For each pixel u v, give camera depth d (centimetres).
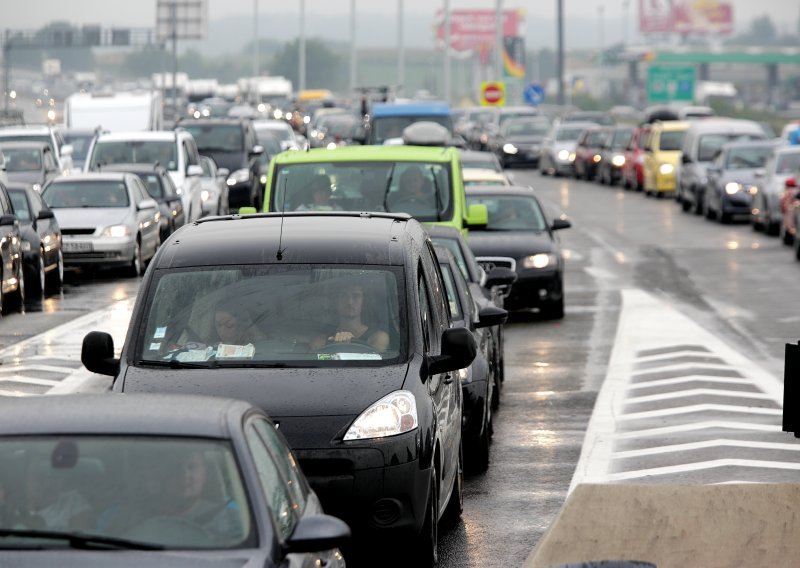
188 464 1557
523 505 2939
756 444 3475
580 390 4322
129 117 12794
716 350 5075
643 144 15275
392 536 2286
